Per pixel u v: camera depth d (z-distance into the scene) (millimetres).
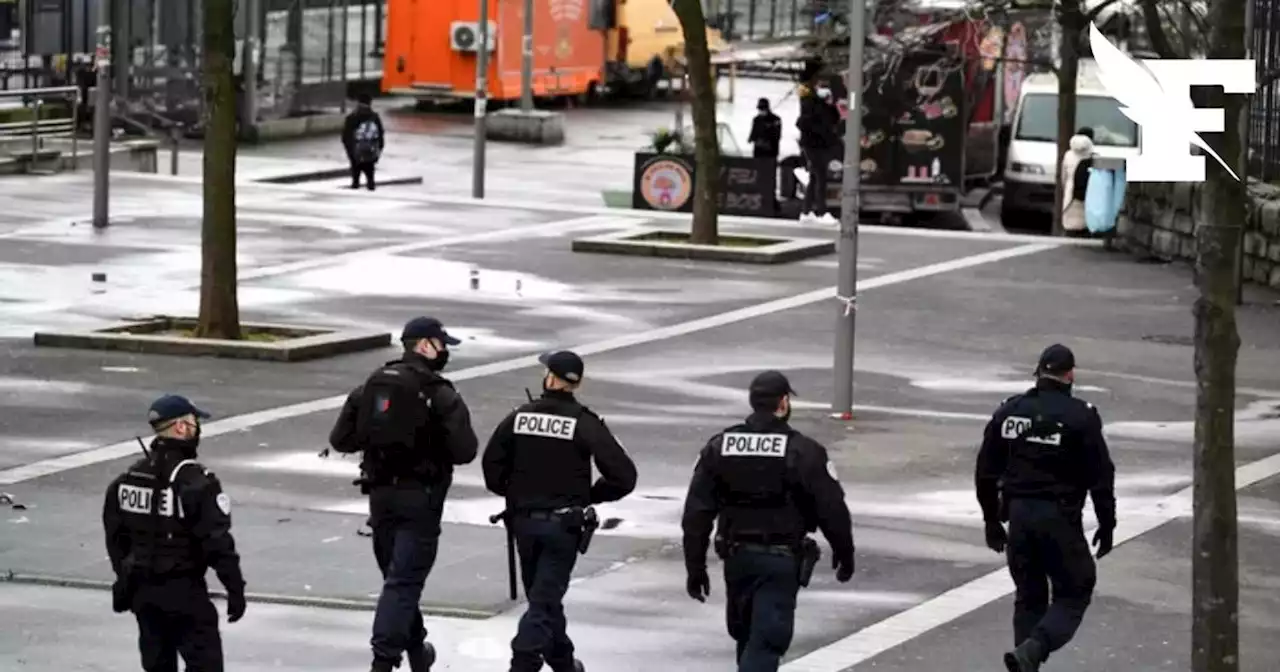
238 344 49562
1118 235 73125
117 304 57062
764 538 23953
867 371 50438
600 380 48094
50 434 41000
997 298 62219
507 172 106625
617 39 147125
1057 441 25938
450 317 56219
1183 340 56000
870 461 40656
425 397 25656
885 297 61844
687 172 85375
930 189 88250
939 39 88125
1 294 57938
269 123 116250
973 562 33156
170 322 52562
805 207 82375
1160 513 36719
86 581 30828
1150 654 28391
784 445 23875
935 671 27203
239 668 26578
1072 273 67562
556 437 25438
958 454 41500
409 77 132500
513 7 132250
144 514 22672
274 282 61531
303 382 47125
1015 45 101812
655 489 37656
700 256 68625
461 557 32656
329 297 59031
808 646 28266
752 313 58375
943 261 69500
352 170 91625
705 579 24422
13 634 27938
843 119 87812
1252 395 48844
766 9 152250
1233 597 23328
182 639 23047
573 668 25984
